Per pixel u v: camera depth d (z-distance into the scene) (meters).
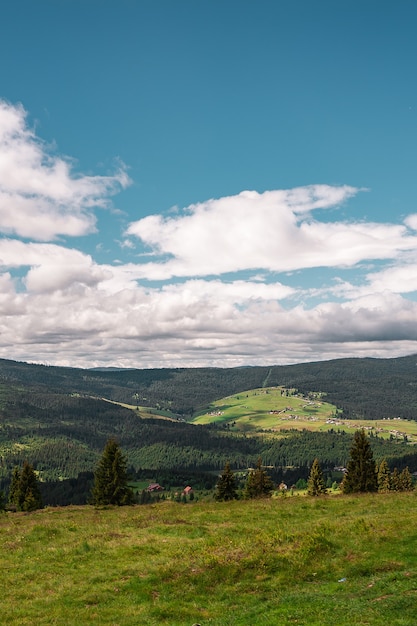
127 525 41.00
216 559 28.47
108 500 81.25
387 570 25.33
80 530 39.47
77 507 58.84
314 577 25.94
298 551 29.09
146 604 23.88
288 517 41.31
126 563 29.72
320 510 43.69
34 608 23.64
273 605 22.22
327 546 29.72
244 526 37.91
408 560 26.12
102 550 32.72
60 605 23.97
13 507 98.88
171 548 32.22
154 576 26.92
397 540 29.59
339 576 25.56
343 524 35.06
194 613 22.48
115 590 25.64
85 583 26.78
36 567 29.88
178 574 27.17
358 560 27.20
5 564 30.75
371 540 30.19
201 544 32.22
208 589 25.48
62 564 30.31
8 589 26.47
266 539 31.81
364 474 85.38
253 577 26.52
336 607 20.69
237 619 21.00
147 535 36.62
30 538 37.03
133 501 83.38
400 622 18.06
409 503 44.34
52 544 35.09
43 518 48.91
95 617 22.36
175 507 51.66
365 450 86.56
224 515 43.25
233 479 97.44
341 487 93.44
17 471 100.44
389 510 41.16
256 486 98.94
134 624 21.47
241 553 29.48
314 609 20.83
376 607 19.92
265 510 44.78
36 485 96.56
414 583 22.39
